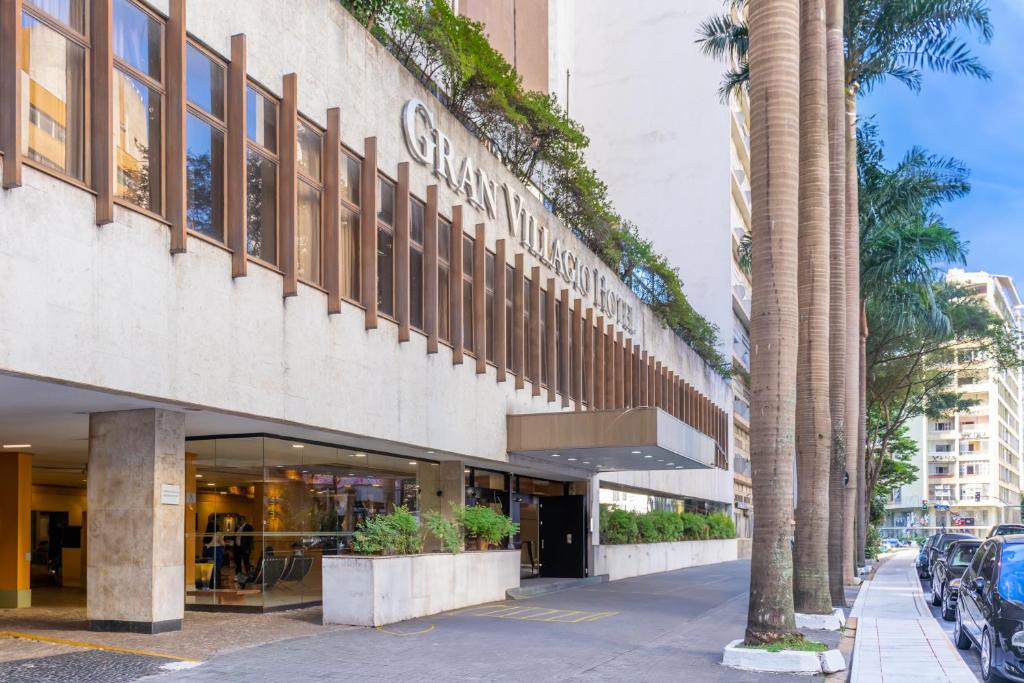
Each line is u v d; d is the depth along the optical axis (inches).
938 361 2225.6
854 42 1204.5
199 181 523.8
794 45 579.8
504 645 565.0
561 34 2498.8
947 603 810.8
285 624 628.1
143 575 538.6
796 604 730.8
